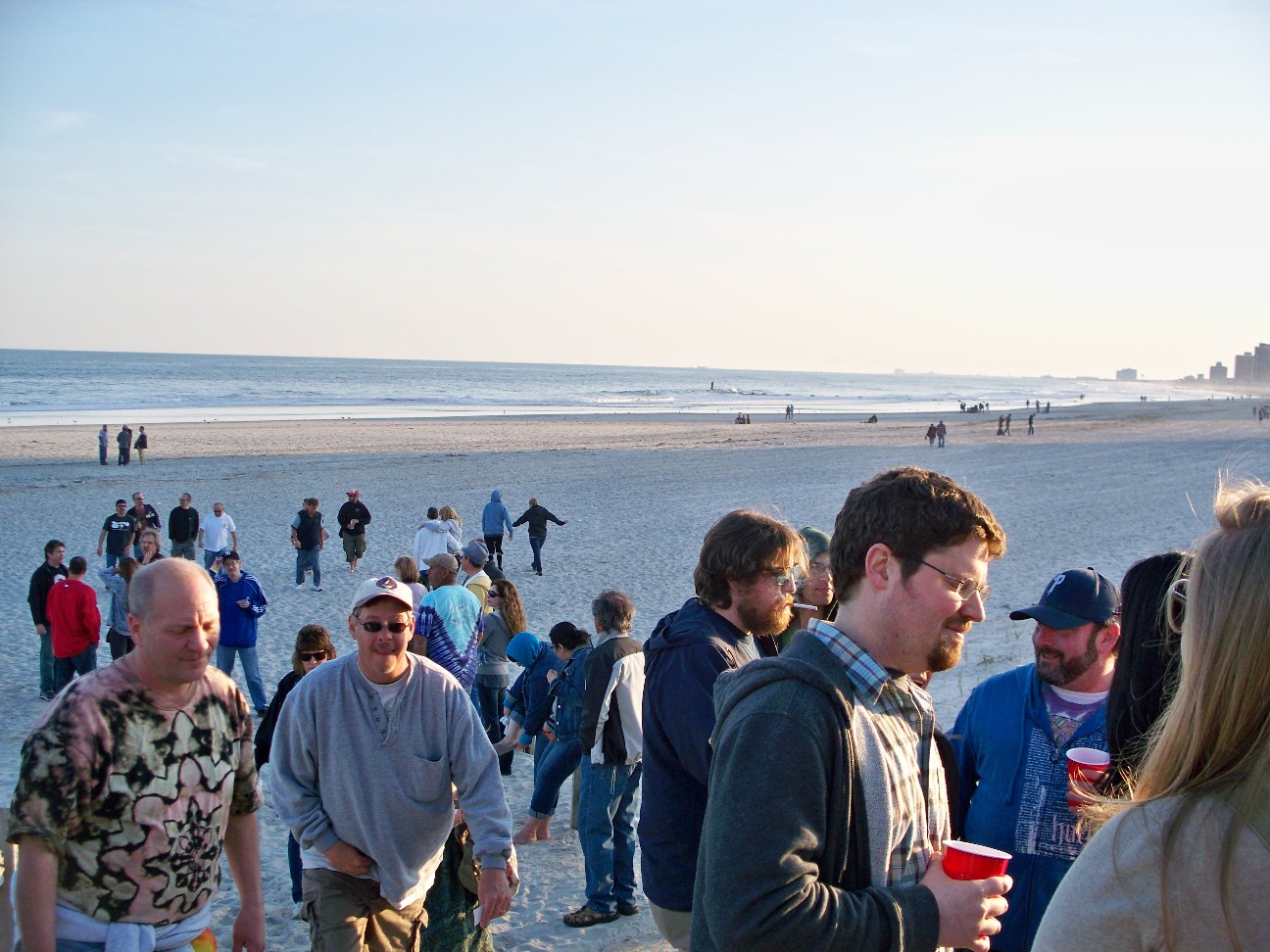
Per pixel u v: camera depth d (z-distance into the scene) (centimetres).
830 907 195
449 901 426
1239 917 155
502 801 404
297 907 599
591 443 4866
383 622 382
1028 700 352
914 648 222
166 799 306
